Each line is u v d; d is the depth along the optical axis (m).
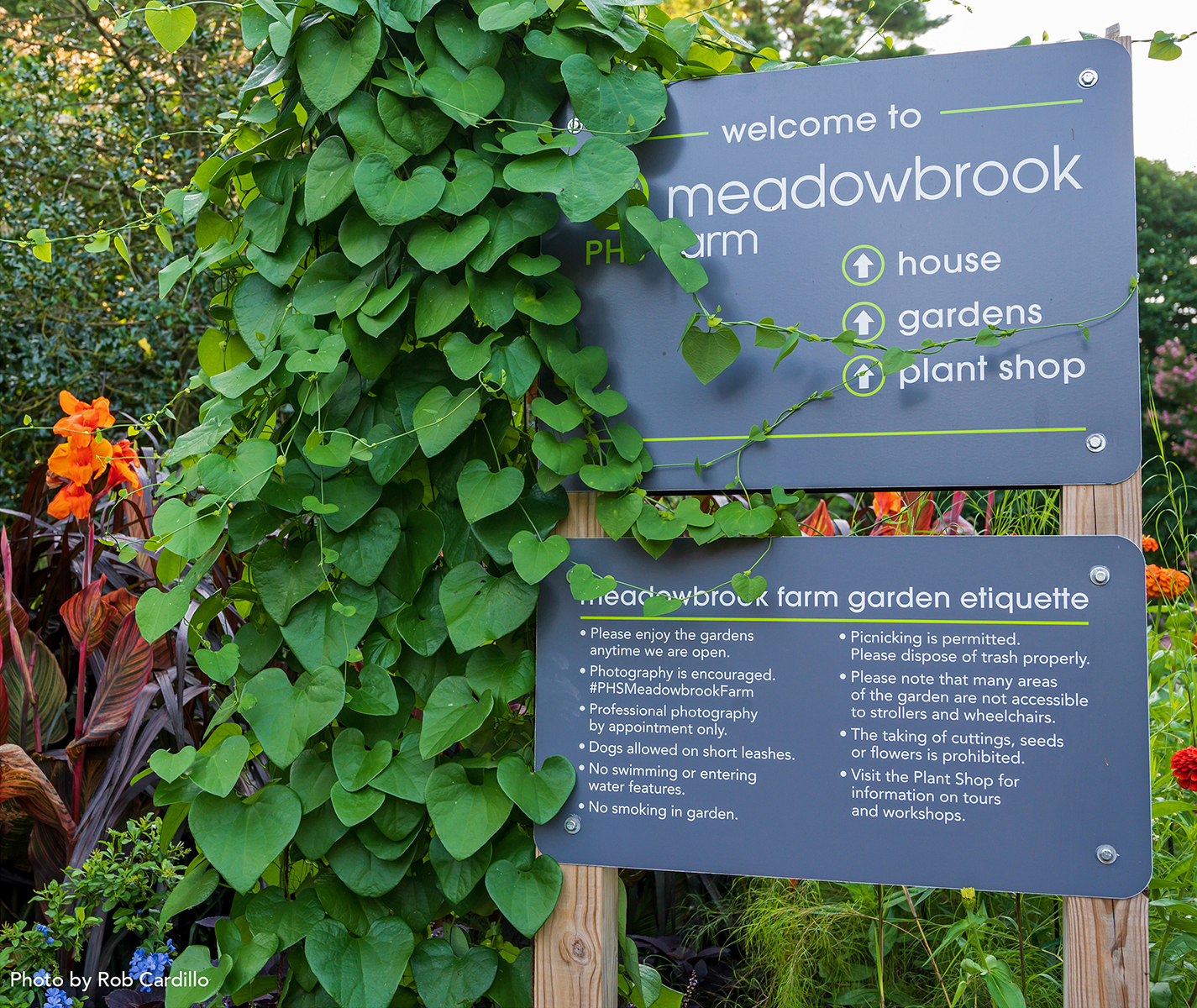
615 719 1.37
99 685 1.84
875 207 1.35
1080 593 1.25
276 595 1.37
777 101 1.39
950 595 1.29
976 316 1.31
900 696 1.29
